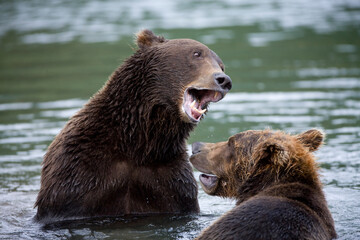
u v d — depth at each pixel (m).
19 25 37.00
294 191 9.48
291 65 26.53
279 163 9.57
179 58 11.51
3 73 27.11
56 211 11.62
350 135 17.14
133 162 11.84
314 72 25.14
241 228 8.52
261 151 9.80
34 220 11.84
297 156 9.83
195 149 11.37
